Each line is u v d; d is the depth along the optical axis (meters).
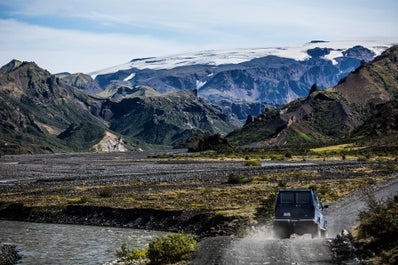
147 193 82.12
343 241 24.11
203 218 53.97
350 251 21.61
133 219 60.69
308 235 29.42
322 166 135.88
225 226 46.25
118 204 68.38
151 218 59.56
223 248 24.05
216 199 68.38
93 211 65.38
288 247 23.56
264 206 46.69
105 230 56.38
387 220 23.25
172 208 61.34
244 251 22.89
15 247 43.91
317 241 25.30
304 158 191.12
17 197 84.12
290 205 29.98
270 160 197.50
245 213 50.66
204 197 71.56
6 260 36.78
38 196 84.56
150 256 25.14
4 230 56.53
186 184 96.31
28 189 98.62
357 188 71.44
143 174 132.25
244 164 161.62
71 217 65.38
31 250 42.53
